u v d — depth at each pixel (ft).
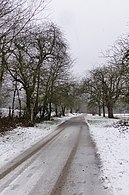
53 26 97.86
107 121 127.44
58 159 35.81
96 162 33.24
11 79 108.17
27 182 25.14
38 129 83.97
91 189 22.91
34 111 108.88
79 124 114.11
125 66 69.97
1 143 49.57
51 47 102.99
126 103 95.04
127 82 83.92
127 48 68.23
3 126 73.46
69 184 24.44
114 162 32.27
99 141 53.21
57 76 129.39
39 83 113.09
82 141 54.80
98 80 159.63
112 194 21.45
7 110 159.02
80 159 35.50
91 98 173.37
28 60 97.40
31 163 33.32
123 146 43.27
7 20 34.19
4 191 22.58
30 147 47.03
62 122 131.03
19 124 88.58
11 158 36.63
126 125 85.92
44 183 24.82
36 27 46.19
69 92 142.72
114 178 25.62
